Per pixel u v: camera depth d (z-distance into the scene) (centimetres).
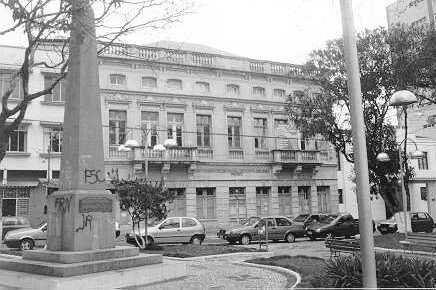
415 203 4259
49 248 1157
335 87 2516
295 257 1508
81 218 1116
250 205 3725
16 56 3103
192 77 3597
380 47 2359
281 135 3916
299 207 3972
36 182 3064
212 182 3581
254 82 3853
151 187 1958
